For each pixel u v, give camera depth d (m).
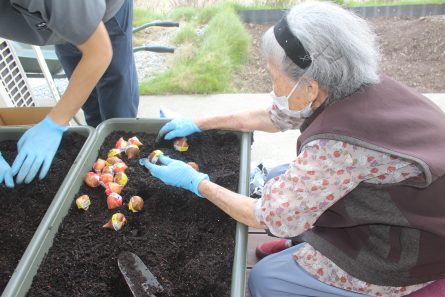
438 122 1.13
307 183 1.13
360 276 1.27
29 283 1.23
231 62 3.77
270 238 1.93
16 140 1.83
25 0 1.31
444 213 1.16
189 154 1.76
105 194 1.58
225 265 1.31
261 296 1.51
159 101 3.36
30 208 1.52
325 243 1.31
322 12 1.06
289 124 1.65
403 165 1.09
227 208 1.37
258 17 4.31
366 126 1.06
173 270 1.32
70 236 1.40
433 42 3.63
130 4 2.05
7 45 2.12
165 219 1.49
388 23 4.00
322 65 1.05
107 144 1.78
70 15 1.29
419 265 1.21
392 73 3.39
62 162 1.68
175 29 4.36
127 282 1.25
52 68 2.78
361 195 1.18
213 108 3.24
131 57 2.22
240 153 1.73
